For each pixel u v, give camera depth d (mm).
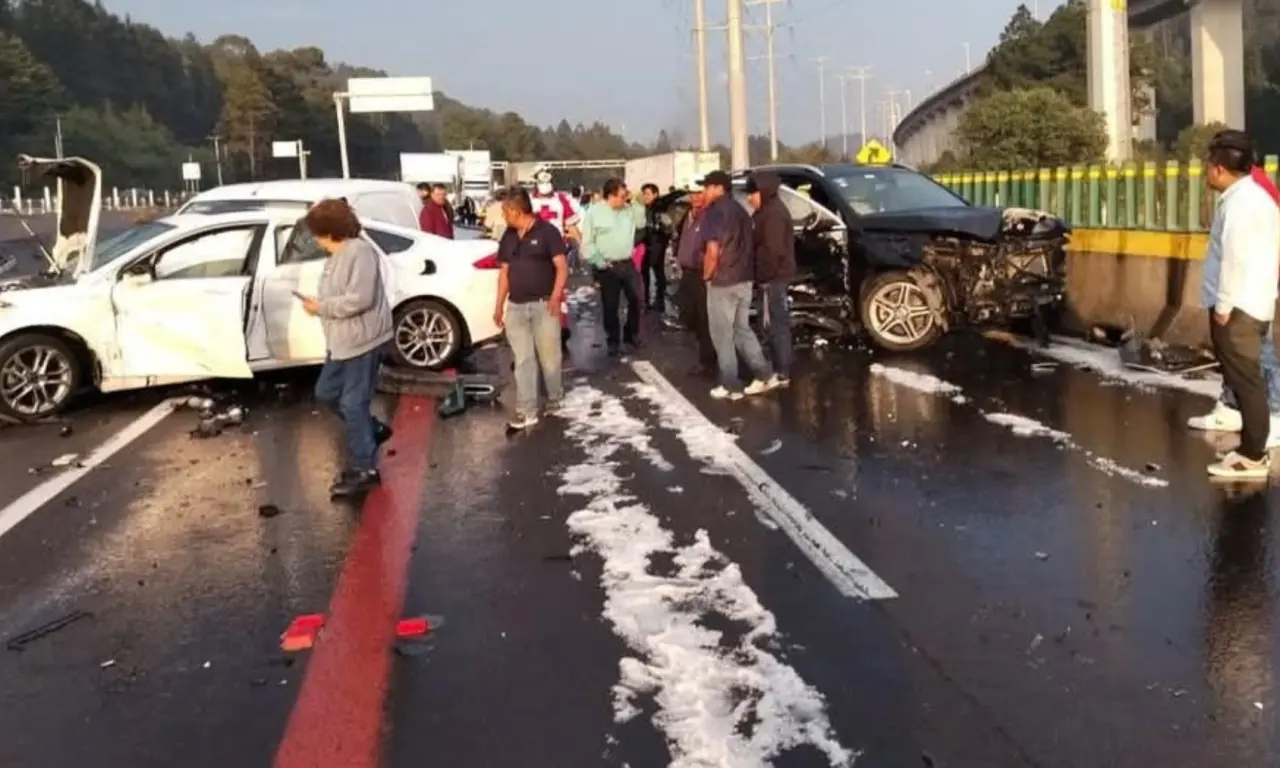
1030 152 33594
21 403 10281
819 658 4883
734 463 8070
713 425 9312
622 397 10727
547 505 7215
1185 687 4527
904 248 12383
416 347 11961
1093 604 5355
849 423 9234
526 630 5277
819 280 13070
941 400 9992
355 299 7457
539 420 9695
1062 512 6723
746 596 5582
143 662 5109
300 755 4246
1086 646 4918
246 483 8047
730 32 33906
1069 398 9844
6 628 5551
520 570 6062
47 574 6293
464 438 9188
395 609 5602
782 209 10648
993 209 12570
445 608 5586
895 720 4340
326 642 5242
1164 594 5445
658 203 17078
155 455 8984
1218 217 7070
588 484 7641
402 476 8062
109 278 10602
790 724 4328
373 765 4156
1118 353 11594
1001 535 6359
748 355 10461
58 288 10461
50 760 4289
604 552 6289
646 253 16953
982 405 9711
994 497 7070
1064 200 14961
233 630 5426
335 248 7527
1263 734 4164
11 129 98062
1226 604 5309
